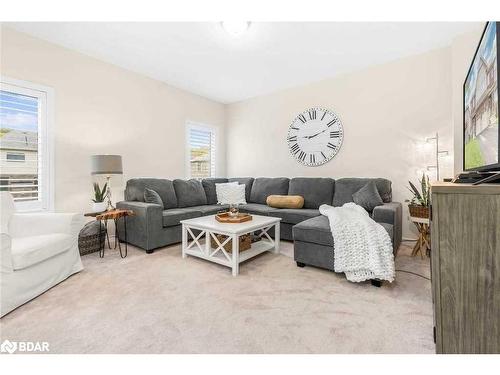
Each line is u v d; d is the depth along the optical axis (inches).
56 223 83.7
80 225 88.7
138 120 141.8
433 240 38.9
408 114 123.6
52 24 94.9
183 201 145.2
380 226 80.3
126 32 100.3
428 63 117.5
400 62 124.8
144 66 132.4
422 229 101.0
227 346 49.6
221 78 149.1
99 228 111.9
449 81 112.6
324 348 48.9
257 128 182.7
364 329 54.6
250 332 53.9
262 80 152.0
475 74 56.6
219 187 160.7
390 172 129.7
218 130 195.2
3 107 96.4
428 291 72.1
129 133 137.6
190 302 66.4
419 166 121.3
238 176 194.7
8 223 80.0
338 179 136.6
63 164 111.9
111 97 129.0
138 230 111.3
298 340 51.3
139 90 141.9
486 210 36.0
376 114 133.0
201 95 180.1
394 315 59.8
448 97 113.1
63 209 112.0
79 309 62.9
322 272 86.8
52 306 64.4
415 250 102.7
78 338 51.8
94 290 73.2
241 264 94.6
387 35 103.0
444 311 38.3
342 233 79.9
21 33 99.0
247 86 162.4
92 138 121.8
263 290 73.3
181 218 120.6
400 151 126.4
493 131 43.8
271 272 86.9
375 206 105.1
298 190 143.6
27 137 102.4
